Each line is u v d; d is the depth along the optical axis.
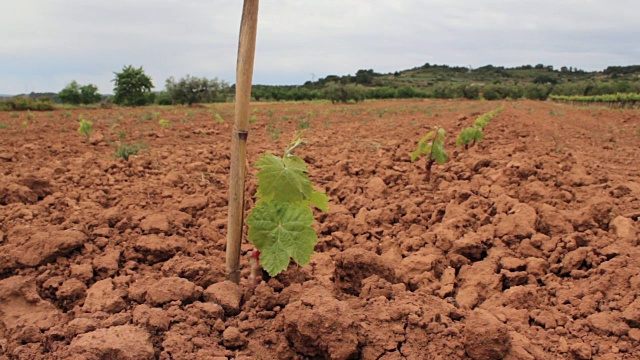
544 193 5.32
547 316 2.78
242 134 2.66
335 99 50.22
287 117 20.08
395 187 6.19
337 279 3.03
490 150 9.33
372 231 4.39
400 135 12.83
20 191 4.95
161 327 2.40
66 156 9.27
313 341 2.27
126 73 47.50
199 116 22.62
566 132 14.85
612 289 3.03
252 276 2.97
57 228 3.86
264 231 2.67
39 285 3.02
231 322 2.61
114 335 2.19
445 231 3.92
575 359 2.39
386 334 2.42
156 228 3.96
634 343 2.47
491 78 137.25
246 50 2.49
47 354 2.25
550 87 68.94
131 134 13.23
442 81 126.75
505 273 3.38
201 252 3.76
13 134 13.77
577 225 4.30
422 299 2.80
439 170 7.15
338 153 9.15
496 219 4.46
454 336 2.43
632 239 3.92
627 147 12.08
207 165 7.52
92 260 3.39
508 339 2.30
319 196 3.11
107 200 5.25
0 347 2.35
